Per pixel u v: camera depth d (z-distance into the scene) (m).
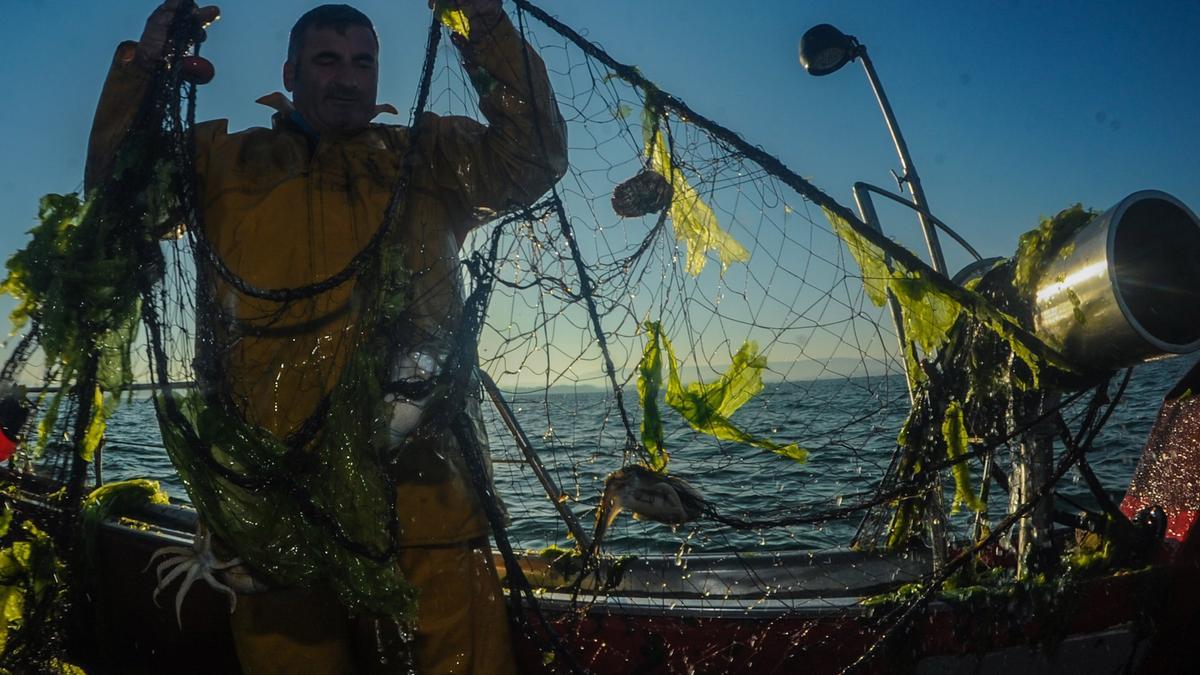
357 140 2.41
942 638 2.52
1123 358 2.31
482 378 2.55
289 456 2.15
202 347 2.26
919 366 2.86
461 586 2.34
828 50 3.25
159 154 2.29
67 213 2.34
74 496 2.65
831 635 2.54
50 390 2.38
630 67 2.38
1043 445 2.66
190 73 2.31
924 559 3.11
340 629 2.38
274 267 2.26
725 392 2.55
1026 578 2.65
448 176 2.43
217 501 2.18
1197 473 2.77
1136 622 2.59
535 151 2.35
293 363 2.22
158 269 2.35
